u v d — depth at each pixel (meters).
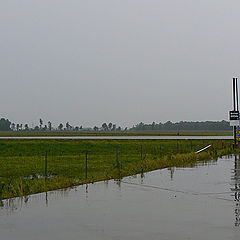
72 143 50.59
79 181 16.02
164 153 39.72
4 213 10.00
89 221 9.09
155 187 14.64
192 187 14.63
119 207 10.75
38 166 26.61
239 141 40.91
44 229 8.40
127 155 37.44
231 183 15.75
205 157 29.50
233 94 41.31
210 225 8.64
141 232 8.09
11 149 44.97
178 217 9.46
